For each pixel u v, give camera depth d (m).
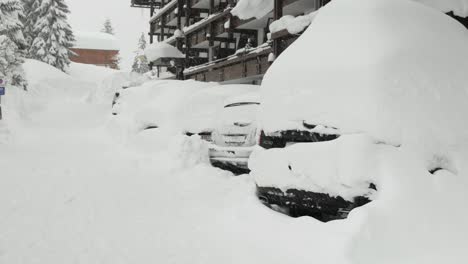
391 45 5.15
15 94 27.75
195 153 10.09
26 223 5.86
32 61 43.97
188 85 14.23
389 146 4.73
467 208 4.49
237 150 8.98
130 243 5.21
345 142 4.80
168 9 39.81
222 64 24.25
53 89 39.53
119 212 6.52
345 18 5.75
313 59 5.59
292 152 5.36
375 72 4.94
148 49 36.50
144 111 13.91
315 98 5.29
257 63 19.95
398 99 4.87
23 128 20.31
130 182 8.75
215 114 10.86
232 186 8.09
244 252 4.97
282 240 5.10
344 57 5.29
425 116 4.89
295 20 14.70
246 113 9.18
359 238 4.30
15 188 7.91
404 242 4.26
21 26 38.06
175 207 6.85
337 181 4.78
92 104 30.98
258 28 25.17
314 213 5.75
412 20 5.67
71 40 57.44
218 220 6.18
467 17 8.55
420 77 5.07
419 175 4.60
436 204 4.48
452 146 4.86
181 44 36.47
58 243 5.14
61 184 8.41
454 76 5.31
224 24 25.16
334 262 4.31
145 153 12.33
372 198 4.62
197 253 4.94
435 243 4.25
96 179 9.02
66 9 55.75
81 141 16.62
